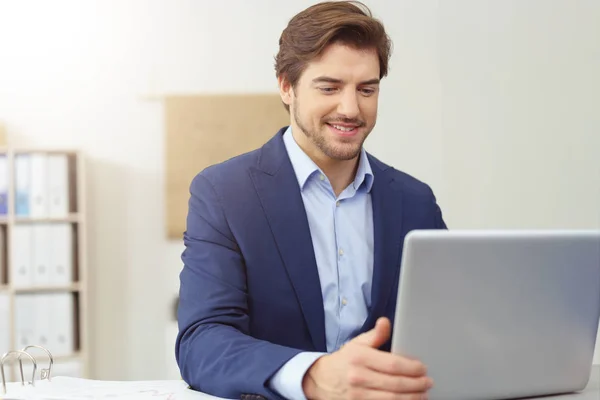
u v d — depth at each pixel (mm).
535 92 3791
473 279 990
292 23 1346
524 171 3809
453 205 3844
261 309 1334
